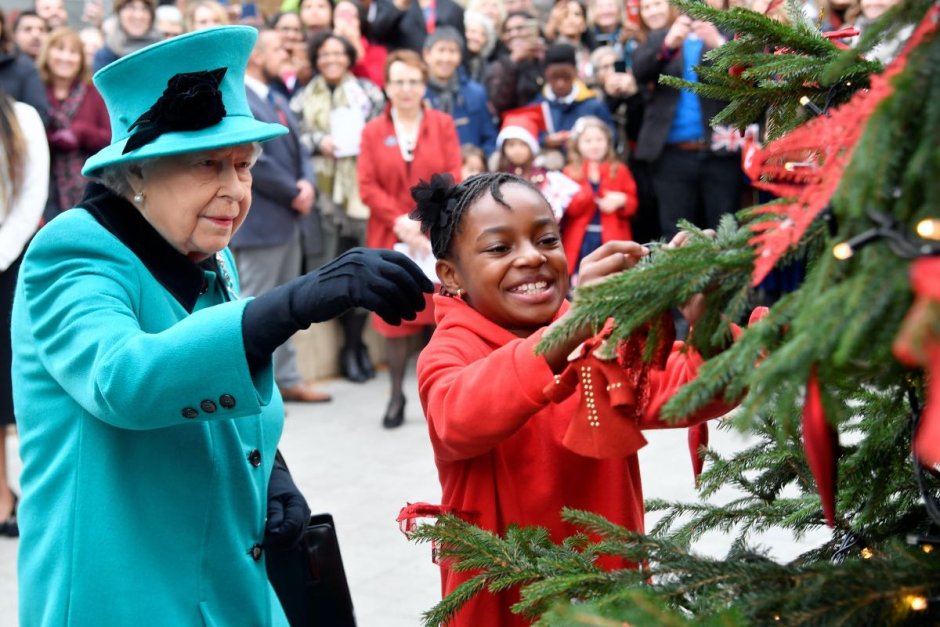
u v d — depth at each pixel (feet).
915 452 4.24
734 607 3.79
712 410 5.53
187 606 5.90
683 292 3.82
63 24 22.93
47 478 5.92
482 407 5.59
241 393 5.30
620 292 3.89
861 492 4.93
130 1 19.99
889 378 3.86
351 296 5.11
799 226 3.40
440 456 6.36
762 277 3.50
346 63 21.01
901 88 3.05
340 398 20.38
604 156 19.67
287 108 19.70
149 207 5.94
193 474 5.98
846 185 3.14
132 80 5.88
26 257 5.91
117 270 5.83
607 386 4.76
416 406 19.63
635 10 22.11
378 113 21.44
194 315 5.40
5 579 13.23
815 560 5.23
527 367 5.44
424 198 6.76
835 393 4.20
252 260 19.39
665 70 19.60
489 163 20.39
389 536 13.69
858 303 3.00
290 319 5.21
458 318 6.61
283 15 22.09
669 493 13.94
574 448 4.85
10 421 14.44
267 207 19.25
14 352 6.15
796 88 4.96
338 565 7.07
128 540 5.80
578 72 22.21
